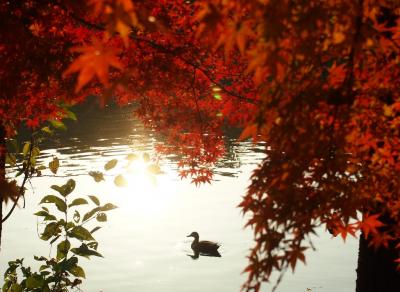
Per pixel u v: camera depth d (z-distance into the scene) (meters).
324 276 23.08
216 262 25.98
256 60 3.60
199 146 9.51
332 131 4.23
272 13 3.57
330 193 4.46
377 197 5.28
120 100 8.52
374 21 4.34
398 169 5.03
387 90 4.79
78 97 7.63
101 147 43.25
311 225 4.36
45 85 6.91
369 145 4.91
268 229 4.32
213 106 8.91
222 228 30.61
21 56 6.33
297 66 4.07
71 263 8.07
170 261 26.22
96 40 3.25
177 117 8.98
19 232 29.14
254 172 4.44
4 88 6.42
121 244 28.59
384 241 5.54
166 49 7.64
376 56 4.59
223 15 3.79
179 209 34.31
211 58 8.30
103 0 3.38
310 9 3.72
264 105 4.14
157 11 7.45
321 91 4.12
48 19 6.64
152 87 7.93
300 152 4.18
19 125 7.74
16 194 5.64
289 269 23.92
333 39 4.12
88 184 38.69
